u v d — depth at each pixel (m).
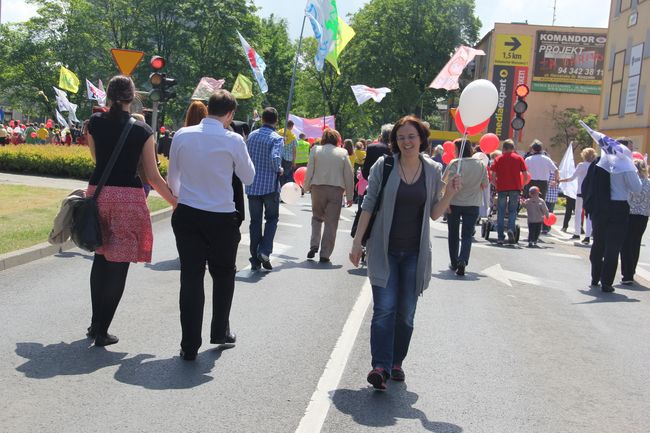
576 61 57.12
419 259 5.33
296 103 75.62
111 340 6.14
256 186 9.95
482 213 16.73
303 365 5.89
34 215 13.37
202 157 5.75
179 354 5.99
